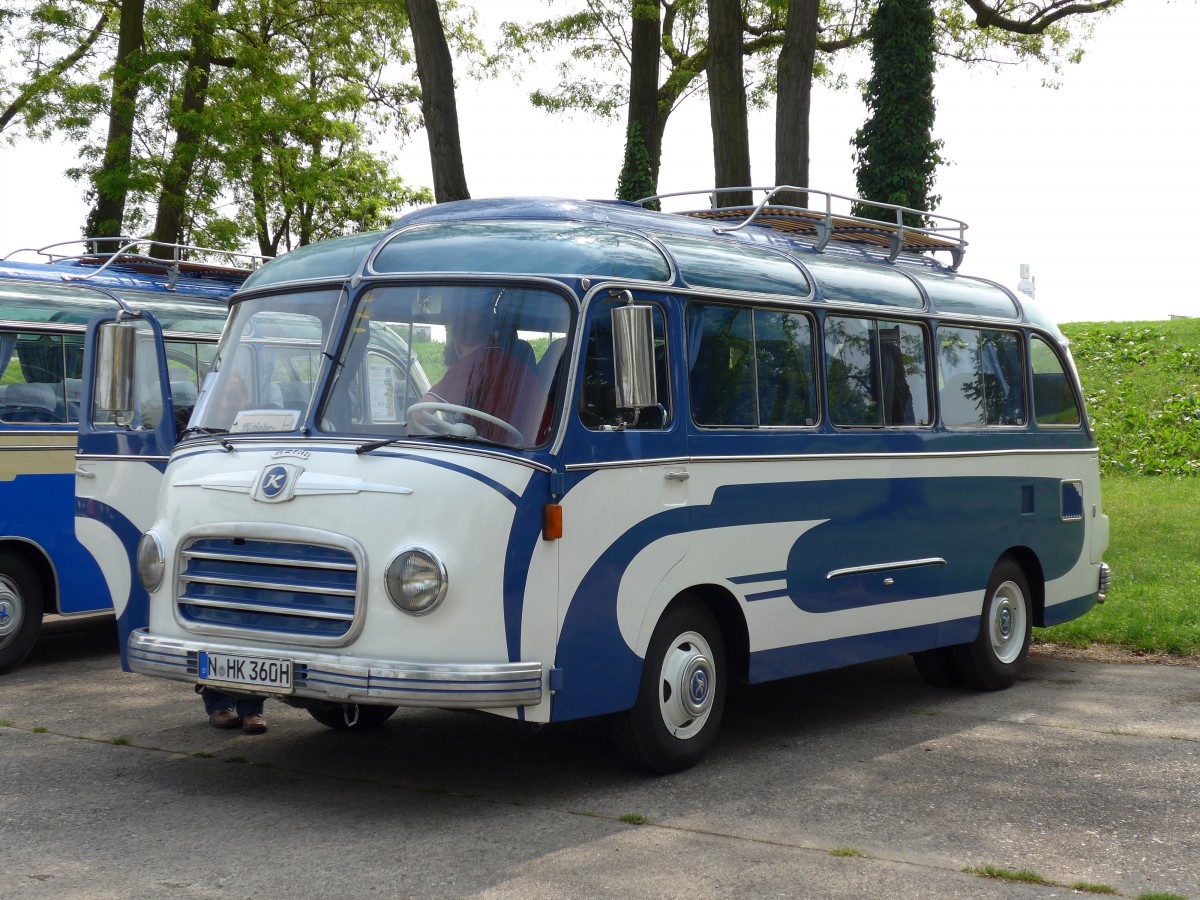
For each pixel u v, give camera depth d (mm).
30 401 10352
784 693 9594
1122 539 16578
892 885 5316
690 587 7215
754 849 5773
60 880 5348
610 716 6938
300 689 6117
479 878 5367
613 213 7680
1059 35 21656
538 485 6266
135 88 22047
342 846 5781
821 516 8055
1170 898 5156
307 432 6555
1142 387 30656
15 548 10250
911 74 19016
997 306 10125
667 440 6977
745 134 16312
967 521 9391
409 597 5969
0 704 8922
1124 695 9359
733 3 16156
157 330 8117
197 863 5551
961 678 9680
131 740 7832
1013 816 6316
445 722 8344
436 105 15656
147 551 6805
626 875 5410
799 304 8055
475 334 6539
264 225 26500
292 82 24984
